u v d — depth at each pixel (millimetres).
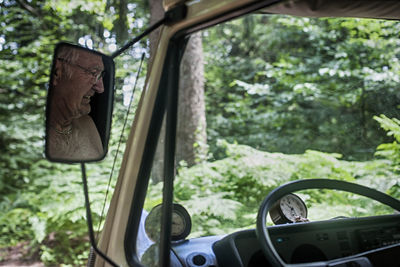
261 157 4867
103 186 5207
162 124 1275
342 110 7434
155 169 1315
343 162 4695
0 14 7938
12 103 7469
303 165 4637
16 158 6707
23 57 7797
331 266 1200
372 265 1215
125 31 8688
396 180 3920
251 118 8578
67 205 5051
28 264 5285
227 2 1086
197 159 5402
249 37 9703
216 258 1507
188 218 1671
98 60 1129
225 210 3557
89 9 7934
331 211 2941
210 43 9789
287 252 1583
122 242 1330
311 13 1574
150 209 1488
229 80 9875
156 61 1262
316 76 7367
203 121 5676
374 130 5957
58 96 1061
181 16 1185
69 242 5449
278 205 1770
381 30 5938
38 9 8289
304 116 8156
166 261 1163
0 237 5730
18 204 6145
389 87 5902
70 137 1068
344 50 6934
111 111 1139
